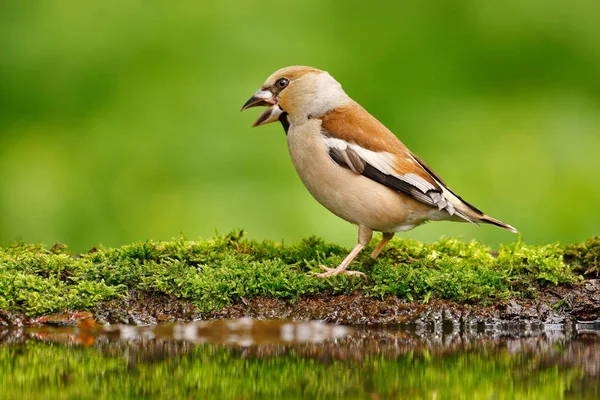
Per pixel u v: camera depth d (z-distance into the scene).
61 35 16.20
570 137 16.14
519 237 10.38
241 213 15.02
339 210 9.70
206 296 8.66
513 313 8.86
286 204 15.15
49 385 6.82
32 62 16.08
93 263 9.08
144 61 16.16
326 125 9.66
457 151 15.95
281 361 7.60
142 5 16.55
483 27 17.00
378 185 9.43
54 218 15.30
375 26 16.92
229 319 8.56
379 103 16.30
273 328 8.56
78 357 7.63
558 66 16.86
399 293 8.91
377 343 8.28
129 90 15.96
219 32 16.41
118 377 7.09
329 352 7.92
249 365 7.48
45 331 8.36
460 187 15.61
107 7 16.47
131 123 15.74
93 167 15.58
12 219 15.33
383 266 9.16
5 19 16.25
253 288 8.74
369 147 9.50
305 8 16.81
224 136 15.67
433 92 16.50
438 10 17.05
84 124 15.91
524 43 16.88
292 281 8.84
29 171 15.52
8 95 15.96
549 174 15.77
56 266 8.98
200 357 7.70
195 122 15.73
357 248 9.56
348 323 8.66
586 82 16.78
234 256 9.39
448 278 8.95
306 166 9.75
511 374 7.22
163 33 16.34
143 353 7.80
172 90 15.96
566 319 8.89
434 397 6.59
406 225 9.75
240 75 16.06
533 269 9.19
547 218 15.39
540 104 16.48
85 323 8.45
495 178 15.71
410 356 7.79
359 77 16.41
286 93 9.90
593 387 6.86
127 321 8.52
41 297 8.53
